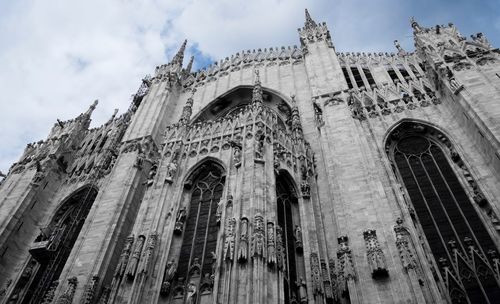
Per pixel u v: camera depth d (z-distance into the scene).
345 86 29.58
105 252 22.92
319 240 21.09
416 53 33.50
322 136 25.84
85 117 40.09
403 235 18.42
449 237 20.61
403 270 17.16
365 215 19.95
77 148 37.41
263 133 23.53
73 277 21.33
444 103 26.53
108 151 34.59
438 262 19.62
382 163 24.12
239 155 22.19
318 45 35.97
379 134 26.23
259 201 18.95
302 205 22.38
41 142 36.59
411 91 28.56
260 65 39.62
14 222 28.19
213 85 39.62
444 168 23.92
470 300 17.97
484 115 21.64
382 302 16.42
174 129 27.30
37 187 30.92
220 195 22.67
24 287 26.25
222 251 17.53
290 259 20.08
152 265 18.89
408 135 26.61
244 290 15.63
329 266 19.75
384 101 28.50
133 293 17.48
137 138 32.00
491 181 21.39
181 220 21.50
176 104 38.50
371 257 17.72
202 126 27.20
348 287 17.42
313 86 30.78
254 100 26.36
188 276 18.92
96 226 24.62
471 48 26.45
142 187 28.25
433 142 25.61
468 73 24.55
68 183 33.62
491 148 21.23
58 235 29.28
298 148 25.72
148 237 19.91
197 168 24.30
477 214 21.05
